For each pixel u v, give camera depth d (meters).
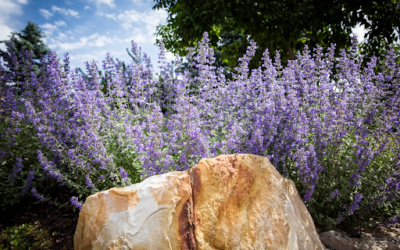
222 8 8.02
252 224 2.15
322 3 7.98
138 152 3.06
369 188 3.32
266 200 2.27
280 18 8.29
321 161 3.24
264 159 2.47
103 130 3.62
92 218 2.03
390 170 3.34
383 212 3.45
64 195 4.03
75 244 2.05
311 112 3.42
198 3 8.26
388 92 3.57
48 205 3.83
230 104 4.04
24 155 4.10
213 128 3.79
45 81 4.82
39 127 3.51
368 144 3.27
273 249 2.09
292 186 2.60
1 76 4.75
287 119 3.41
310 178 2.94
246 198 2.26
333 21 8.46
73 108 3.76
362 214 3.29
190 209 2.10
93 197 2.10
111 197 2.10
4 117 4.43
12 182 3.59
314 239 2.41
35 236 2.74
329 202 3.28
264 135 3.28
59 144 3.60
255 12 8.52
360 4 8.36
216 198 2.21
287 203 2.34
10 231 2.69
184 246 1.97
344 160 3.39
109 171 3.12
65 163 3.55
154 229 1.98
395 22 9.01
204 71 3.92
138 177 3.30
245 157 2.45
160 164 2.99
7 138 3.97
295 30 8.65
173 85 4.34
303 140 3.25
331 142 3.28
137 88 3.91
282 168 3.36
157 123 3.11
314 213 3.18
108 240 1.94
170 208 2.06
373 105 3.41
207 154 3.05
